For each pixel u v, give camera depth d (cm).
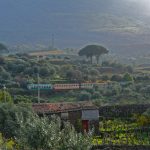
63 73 17125
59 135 3653
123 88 13750
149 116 8300
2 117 5794
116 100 12369
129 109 9019
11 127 5638
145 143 6334
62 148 3588
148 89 13262
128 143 6219
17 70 16325
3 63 16800
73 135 3641
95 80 16788
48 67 16862
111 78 17112
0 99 8962
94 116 7844
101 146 5891
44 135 3628
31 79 14850
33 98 11631
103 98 12888
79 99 12912
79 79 16288
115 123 8381
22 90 13112
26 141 3656
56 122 3897
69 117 7669
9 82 14238
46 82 14825
